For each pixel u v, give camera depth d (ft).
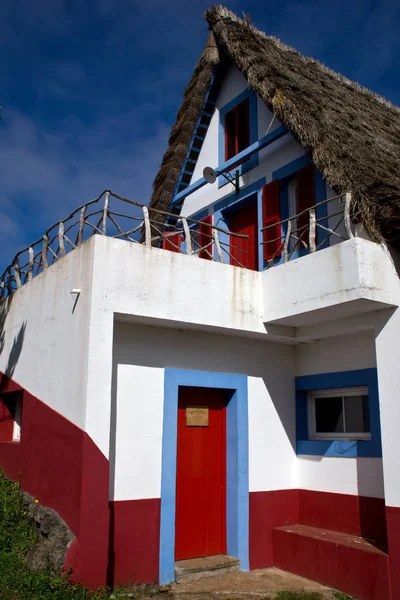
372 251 19.39
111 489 19.19
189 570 20.63
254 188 29.71
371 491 21.53
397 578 17.98
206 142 34.19
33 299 24.39
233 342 24.04
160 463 20.58
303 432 25.49
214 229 23.32
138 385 20.63
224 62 32.86
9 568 17.25
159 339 21.58
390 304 19.47
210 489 23.15
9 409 27.81
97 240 18.86
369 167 21.44
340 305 19.63
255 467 23.71
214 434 23.79
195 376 22.35
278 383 25.44
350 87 35.24
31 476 21.65
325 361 24.72
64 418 19.12
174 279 20.47
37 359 22.82
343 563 19.92
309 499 24.30
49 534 17.95
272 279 22.70
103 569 16.85
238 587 19.95
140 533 19.52
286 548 22.62
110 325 18.54
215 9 32.04
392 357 19.43
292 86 25.38
